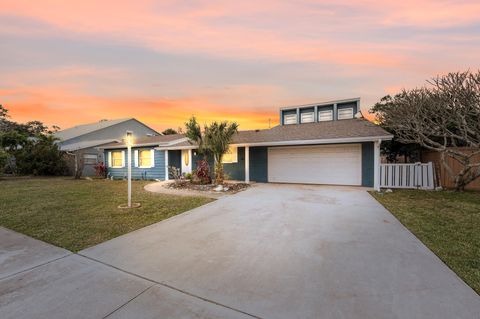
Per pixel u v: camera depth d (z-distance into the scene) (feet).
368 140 32.12
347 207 21.36
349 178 36.81
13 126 83.82
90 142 75.31
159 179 51.29
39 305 7.63
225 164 45.57
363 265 10.21
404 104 31.35
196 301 7.80
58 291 8.45
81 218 18.22
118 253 11.76
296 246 12.45
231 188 32.89
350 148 36.68
